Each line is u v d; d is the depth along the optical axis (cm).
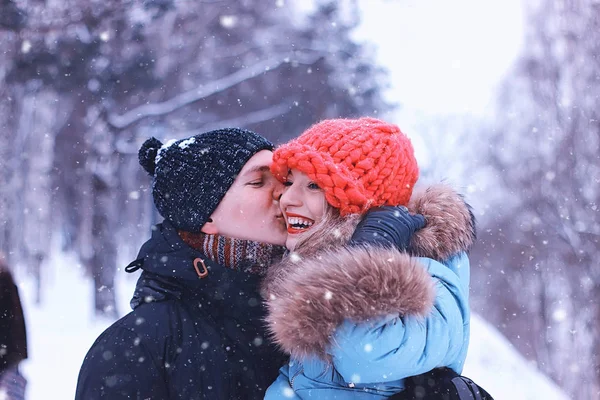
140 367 239
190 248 260
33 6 1169
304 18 1931
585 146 1403
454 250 254
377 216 244
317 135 263
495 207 1914
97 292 1478
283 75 1820
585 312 1336
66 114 1638
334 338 216
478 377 1127
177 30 1739
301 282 219
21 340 337
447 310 233
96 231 1548
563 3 1405
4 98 1252
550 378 1400
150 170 296
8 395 325
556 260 1453
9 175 1526
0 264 338
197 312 254
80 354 1018
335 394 235
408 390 233
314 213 256
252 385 249
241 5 1892
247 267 265
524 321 1777
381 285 214
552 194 1427
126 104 1631
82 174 1577
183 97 1670
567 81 1416
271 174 276
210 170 270
